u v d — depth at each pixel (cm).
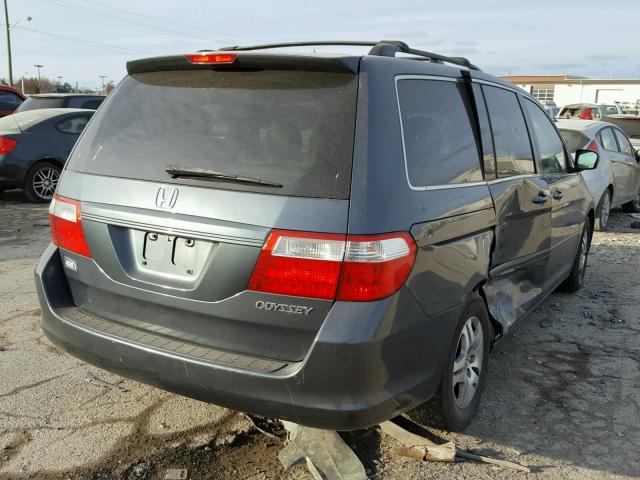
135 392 377
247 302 271
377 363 263
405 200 277
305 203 262
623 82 5666
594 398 394
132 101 325
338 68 278
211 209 276
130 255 303
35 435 328
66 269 332
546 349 473
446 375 315
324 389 260
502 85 432
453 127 341
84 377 393
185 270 287
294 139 274
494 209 362
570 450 334
